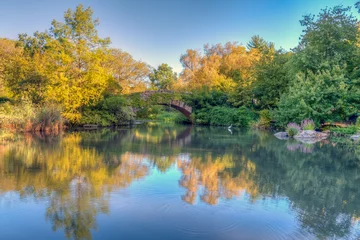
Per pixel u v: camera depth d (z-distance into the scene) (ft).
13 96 90.33
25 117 73.92
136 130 91.25
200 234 19.12
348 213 23.18
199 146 56.13
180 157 44.34
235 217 21.88
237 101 119.44
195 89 131.34
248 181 31.65
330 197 27.04
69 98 88.84
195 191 27.66
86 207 23.21
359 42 91.81
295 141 65.82
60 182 29.78
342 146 58.75
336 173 36.14
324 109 79.25
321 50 89.15
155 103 118.62
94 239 18.29
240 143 61.26
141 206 23.58
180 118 139.95
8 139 60.64
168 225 20.31
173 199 25.30
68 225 20.13
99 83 94.53
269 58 116.78
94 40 93.97
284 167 38.78
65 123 91.20
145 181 30.71
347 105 80.18
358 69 84.89
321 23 89.81
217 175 33.94
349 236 19.29
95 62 94.53
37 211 22.33
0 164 37.32
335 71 82.12
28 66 88.22
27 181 29.91
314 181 32.32
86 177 31.86
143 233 19.13
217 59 159.84
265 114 103.19
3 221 20.62
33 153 45.24
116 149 50.85
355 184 31.45
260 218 21.77
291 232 19.69
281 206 24.32
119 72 147.74
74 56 91.45
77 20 92.12
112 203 24.13
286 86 104.47
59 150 48.49
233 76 145.79
